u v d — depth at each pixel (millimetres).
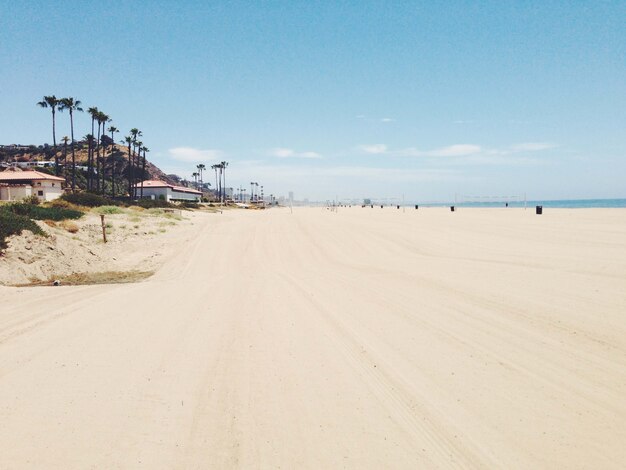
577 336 7484
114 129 91125
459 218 44594
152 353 7430
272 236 32250
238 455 4430
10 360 7191
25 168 93438
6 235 20281
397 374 6352
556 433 4691
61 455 4426
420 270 15273
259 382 6199
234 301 11531
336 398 5660
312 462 4289
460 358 6863
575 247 18656
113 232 30688
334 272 16844
